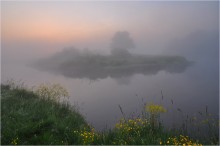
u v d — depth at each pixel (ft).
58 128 21.58
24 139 19.60
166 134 21.49
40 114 24.90
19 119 22.82
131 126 22.80
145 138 19.84
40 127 21.26
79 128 23.31
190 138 20.83
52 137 19.90
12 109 24.90
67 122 24.72
